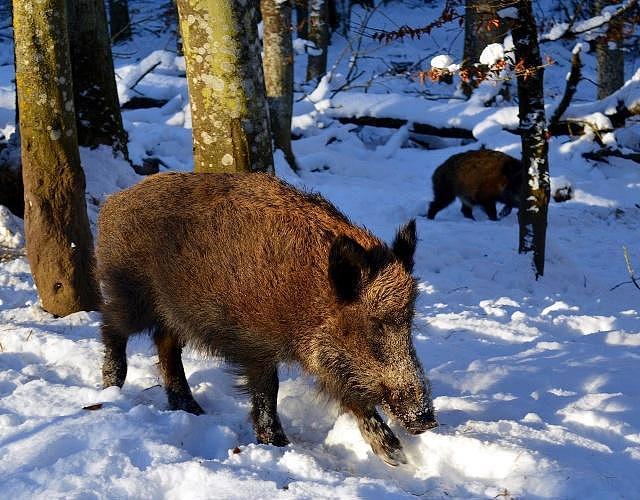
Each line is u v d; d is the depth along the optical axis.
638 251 7.42
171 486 2.35
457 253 6.62
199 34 3.88
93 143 6.09
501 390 3.23
